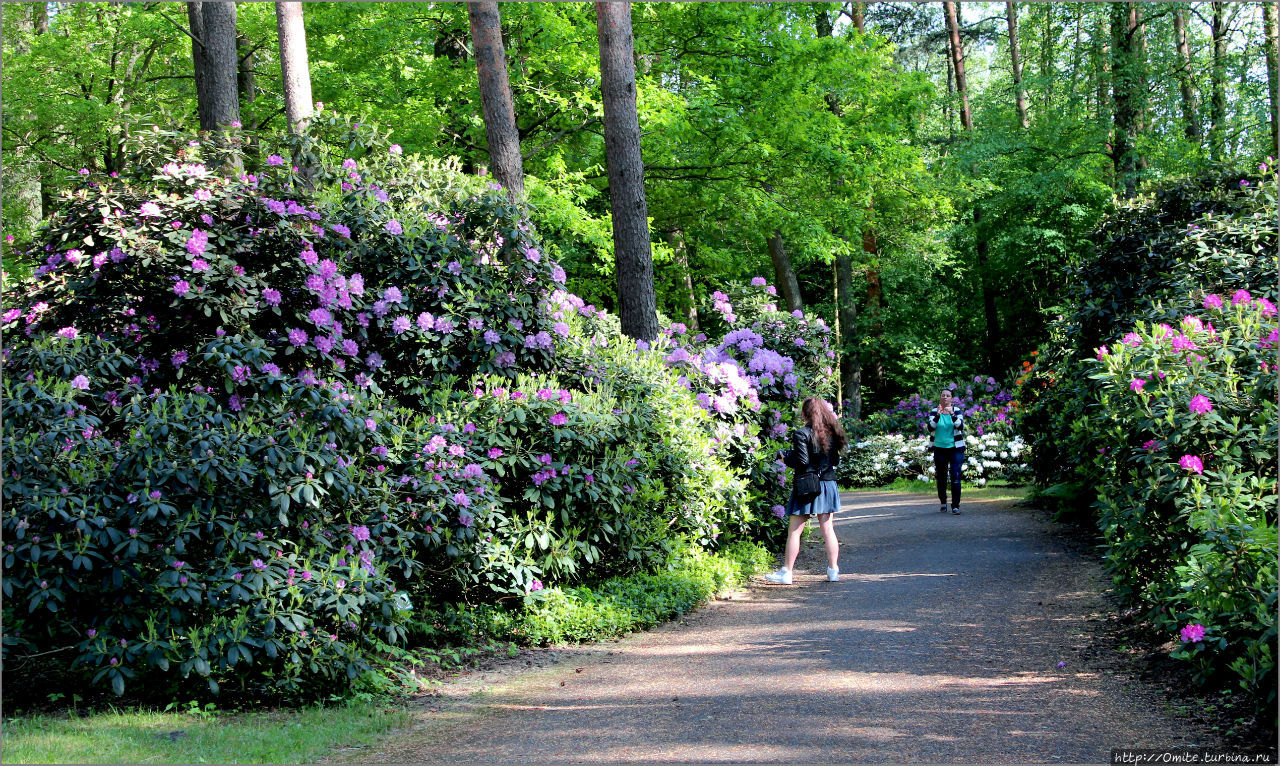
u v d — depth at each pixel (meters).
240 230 5.73
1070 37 24.27
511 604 6.30
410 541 5.43
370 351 6.57
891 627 5.82
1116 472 6.00
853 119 17.59
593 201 15.64
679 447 7.77
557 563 6.29
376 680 4.81
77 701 4.41
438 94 13.86
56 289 5.46
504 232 7.22
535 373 7.19
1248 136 20.45
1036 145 21.47
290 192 6.24
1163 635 4.87
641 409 7.41
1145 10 18.92
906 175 20.47
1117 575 5.58
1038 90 21.39
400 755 3.77
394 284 6.70
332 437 5.05
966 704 4.14
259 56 18.00
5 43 17.59
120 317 5.58
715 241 19.11
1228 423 4.88
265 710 4.46
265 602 4.45
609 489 6.71
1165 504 4.93
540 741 3.91
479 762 3.64
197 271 5.26
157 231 5.39
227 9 10.04
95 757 3.52
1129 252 8.72
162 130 6.23
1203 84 20.45
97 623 4.36
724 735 3.85
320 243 6.31
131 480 4.39
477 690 4.93
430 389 6.64
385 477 5.47
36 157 17.38
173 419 4.64
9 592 4.03
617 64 9.69
